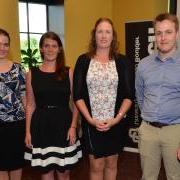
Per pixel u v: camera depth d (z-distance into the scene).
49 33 2.38
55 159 2.40
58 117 2.38
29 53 4.34
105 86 2.27
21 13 4.49
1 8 3.27
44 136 2.37
